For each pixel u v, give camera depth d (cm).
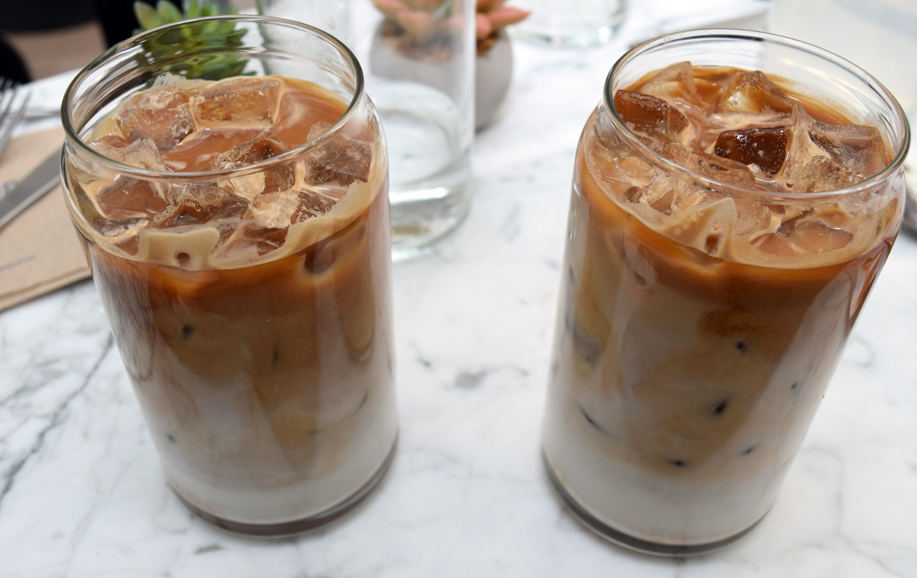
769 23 49
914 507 35
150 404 32
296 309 29
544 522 35
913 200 43
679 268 27
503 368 39
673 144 29
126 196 28
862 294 29
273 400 31
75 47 105
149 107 31
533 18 53
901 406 38
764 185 28
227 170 27
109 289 29
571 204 31
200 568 34
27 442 36
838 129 29
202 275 28
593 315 30
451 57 41
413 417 38
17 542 34
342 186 29
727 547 34
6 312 40
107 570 33
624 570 34
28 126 47
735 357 29
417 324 41
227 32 32
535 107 50
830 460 36
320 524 35
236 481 33
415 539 34
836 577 33
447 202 43
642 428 31
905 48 44
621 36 54
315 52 32
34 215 42
